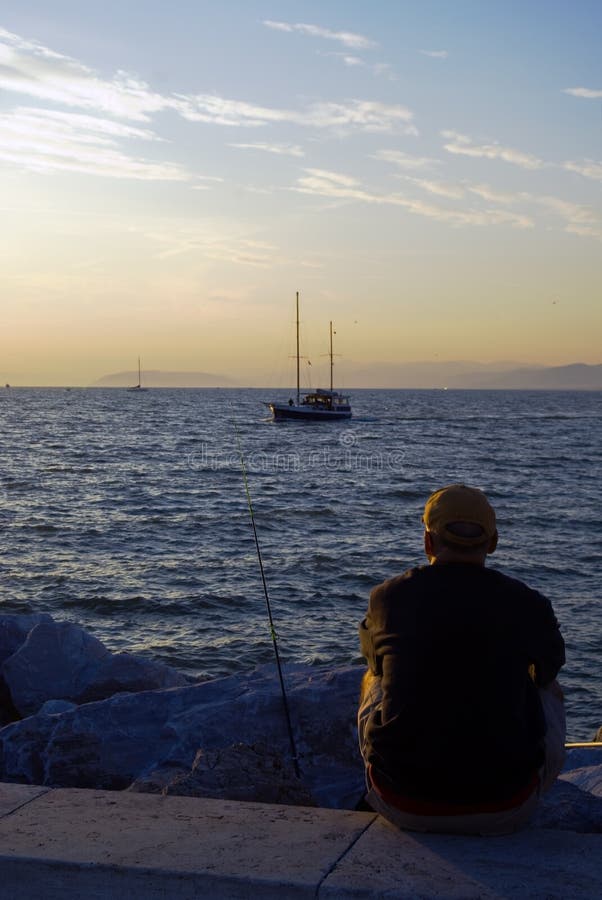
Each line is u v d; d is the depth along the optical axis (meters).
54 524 26.23
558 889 2.67
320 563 21.00
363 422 107.06
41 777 5.50
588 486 39.25
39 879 2.87
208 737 5.35
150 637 14.87
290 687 5.70
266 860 2.87
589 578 19.62
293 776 4.46
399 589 3.14
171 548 22.81
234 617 16.08
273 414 102.12
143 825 3.16
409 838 3.04
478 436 81.50
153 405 175.25
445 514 3.13
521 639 3.00
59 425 91.81
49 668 7.94
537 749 3.04
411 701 2.98
